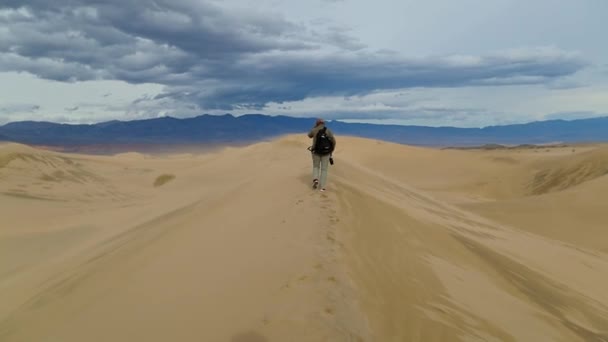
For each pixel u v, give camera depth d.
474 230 11.05
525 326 5.06
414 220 8.85
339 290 4.26
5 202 15.66
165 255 5.55
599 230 14.87
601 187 18.56
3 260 9.03
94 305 4.23
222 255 5.39
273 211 8.09
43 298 4.84
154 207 14.95
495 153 54.84
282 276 4.55
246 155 33.00
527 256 9.34
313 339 3.30
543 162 36.84
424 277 5.51
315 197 9.12
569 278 8.36
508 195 33.06
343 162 21.08
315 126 9.98
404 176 45.91
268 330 3.42
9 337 3.94
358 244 6.08
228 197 10.51
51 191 18.72
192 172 27.62
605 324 6.21
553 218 16.83
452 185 37.72
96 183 21.86
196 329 3.50
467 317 4.65
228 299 4.02
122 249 6.47
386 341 3.59
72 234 11.55
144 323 3.68
